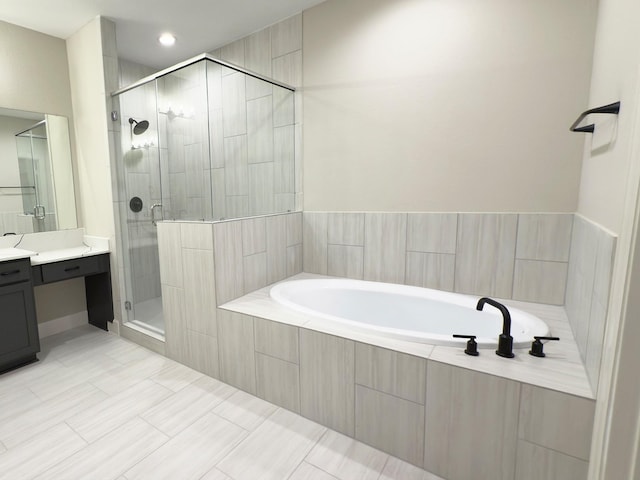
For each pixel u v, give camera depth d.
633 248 0.74
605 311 1.04
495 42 1.94
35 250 2.77
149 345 2.63
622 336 0.77
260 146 2.59
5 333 2.24
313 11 2.51
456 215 2.18
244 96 2.45
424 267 2.32
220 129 2.38
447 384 1.40
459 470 1.42
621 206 0.99
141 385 2.14
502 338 1.44
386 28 2.26
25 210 2.72
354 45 2.38
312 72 2.58
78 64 2.80
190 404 1.94
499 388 1.30
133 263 2.90
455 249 2.21
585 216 1.61
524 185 1.96
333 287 2.50
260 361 1.96
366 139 2.43
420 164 2.25
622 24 1.15
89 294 3.11
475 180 2.09
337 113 2.51
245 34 2.88
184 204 2.52
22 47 2.64
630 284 0.75
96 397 2.01
